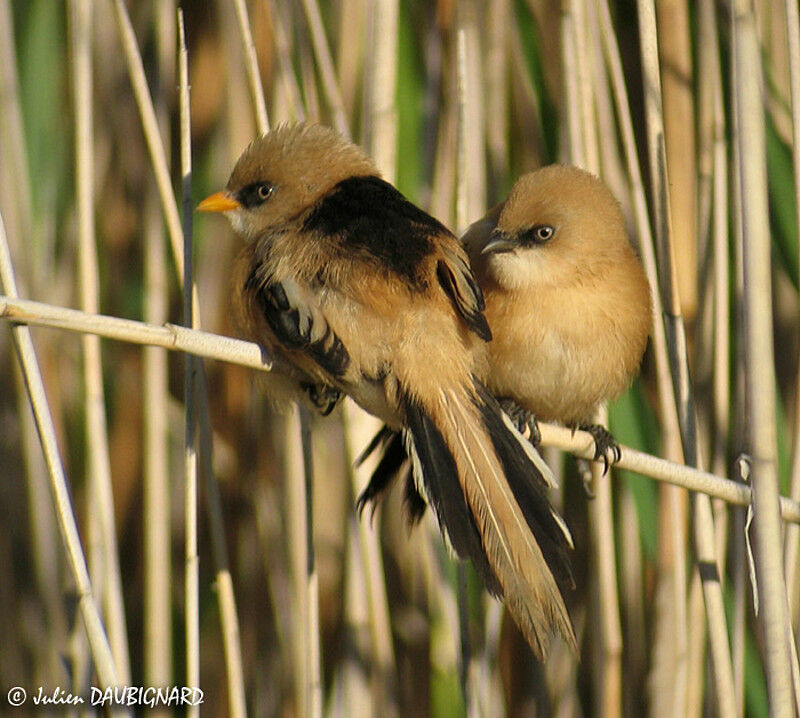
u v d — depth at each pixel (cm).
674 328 756
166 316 1001
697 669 812
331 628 969
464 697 771
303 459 747
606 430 806
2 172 906
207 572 1021
